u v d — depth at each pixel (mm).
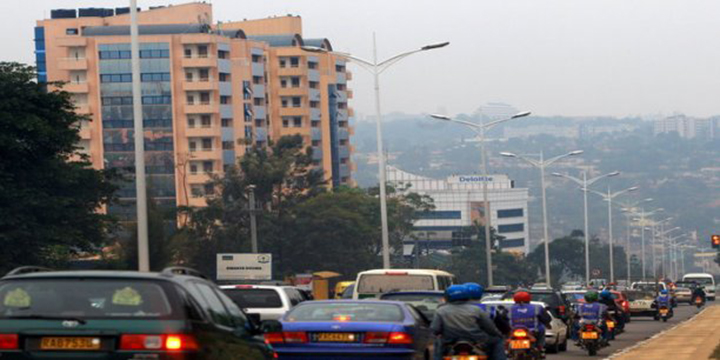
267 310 46281
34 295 21109
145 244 62406
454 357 29531
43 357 20562
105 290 21047
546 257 166875
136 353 20406
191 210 157125
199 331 21016
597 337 55594
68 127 98875
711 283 199750
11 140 90625
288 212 170500
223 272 128500
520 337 43219
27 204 91312
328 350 33250
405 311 34438
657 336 69062
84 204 99438
